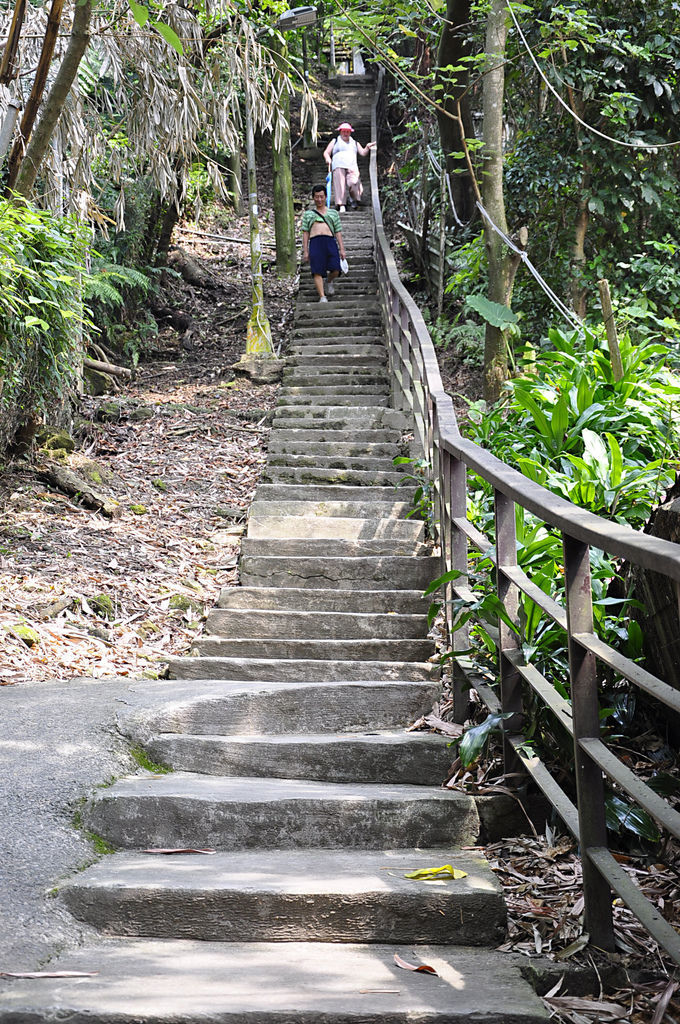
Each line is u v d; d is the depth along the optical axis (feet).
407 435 23.11
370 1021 6.05
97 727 10.12
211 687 11.80
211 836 8.86
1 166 17.80
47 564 16.19
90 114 20.30
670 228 26.73
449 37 24.63
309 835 8.99
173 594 16.06
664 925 6.03
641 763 9.97
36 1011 5.83
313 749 10.42
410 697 11.83
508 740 9.52
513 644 9.75
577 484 12.44
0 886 7.34
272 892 7.48
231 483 21.89
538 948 7.39
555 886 8.25
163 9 18.76
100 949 7.03
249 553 17.57
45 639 13.69
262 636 14.98
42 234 17.20
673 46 24.54
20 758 9.30
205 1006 6.03
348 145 46.19
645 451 15.10
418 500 18.74
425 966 6.92
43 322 15.94
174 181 20.40
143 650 14.23
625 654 10.48
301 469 21.11
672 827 5.65
